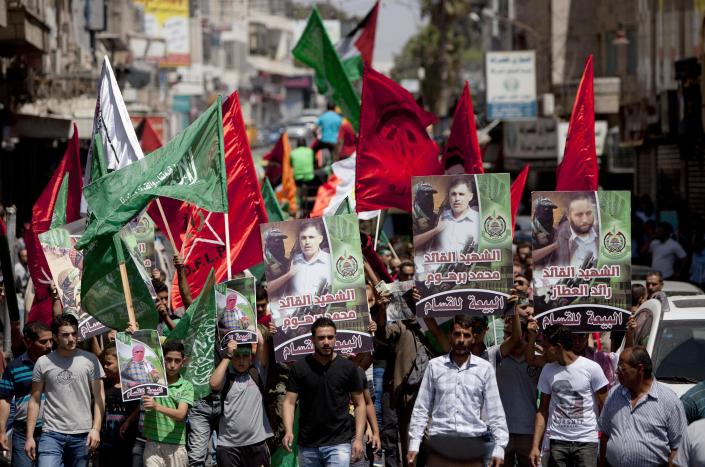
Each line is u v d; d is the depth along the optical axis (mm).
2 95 36812
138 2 97188
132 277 15961
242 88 155750
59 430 14945
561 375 13961
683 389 15211
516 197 19016
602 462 13008
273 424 15516
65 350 15031
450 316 14984
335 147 36469
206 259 18422
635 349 12484
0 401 15398
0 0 30188
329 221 15242
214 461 18141
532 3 65438
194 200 15938
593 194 15242
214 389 14820
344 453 13781
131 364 14367
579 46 59188
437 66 90688
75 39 55000
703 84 34875
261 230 15195
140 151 17938
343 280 15211
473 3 94438
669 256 29688
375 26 32156
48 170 53469
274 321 15164
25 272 25906
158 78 83875
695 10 36906
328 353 13758
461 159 18391
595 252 15242
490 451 12930
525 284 17828
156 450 14898
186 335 15312
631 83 53844
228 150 18172
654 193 47031
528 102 54406
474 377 13070
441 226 14961
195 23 123125
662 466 12484
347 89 27469
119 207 15648
